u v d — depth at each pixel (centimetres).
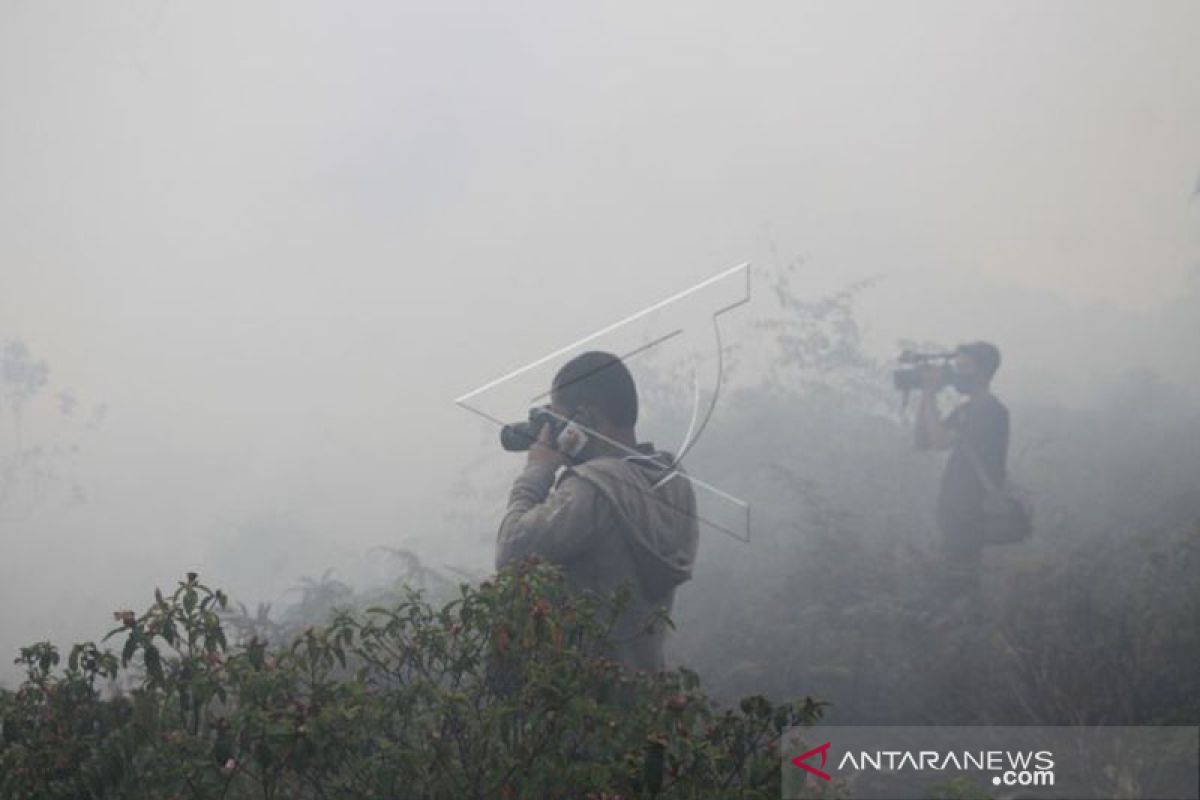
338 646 336
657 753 292
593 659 331
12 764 321
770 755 321
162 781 324
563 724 312
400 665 341
